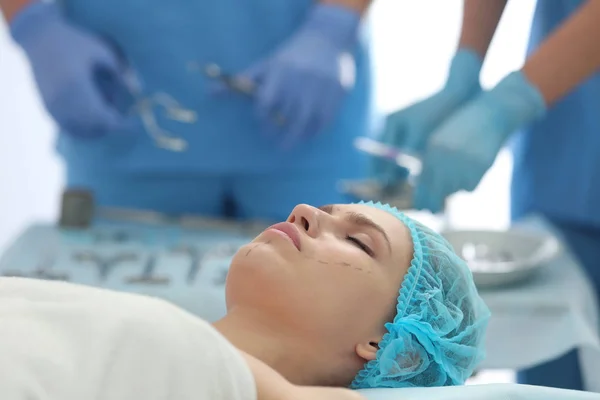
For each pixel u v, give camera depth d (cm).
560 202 175
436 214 161
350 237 93
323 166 185
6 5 175
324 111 170
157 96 176
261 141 179
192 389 64
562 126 172
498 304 135
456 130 148
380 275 90
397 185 165
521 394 82
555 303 135
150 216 182
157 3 171
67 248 161
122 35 175
